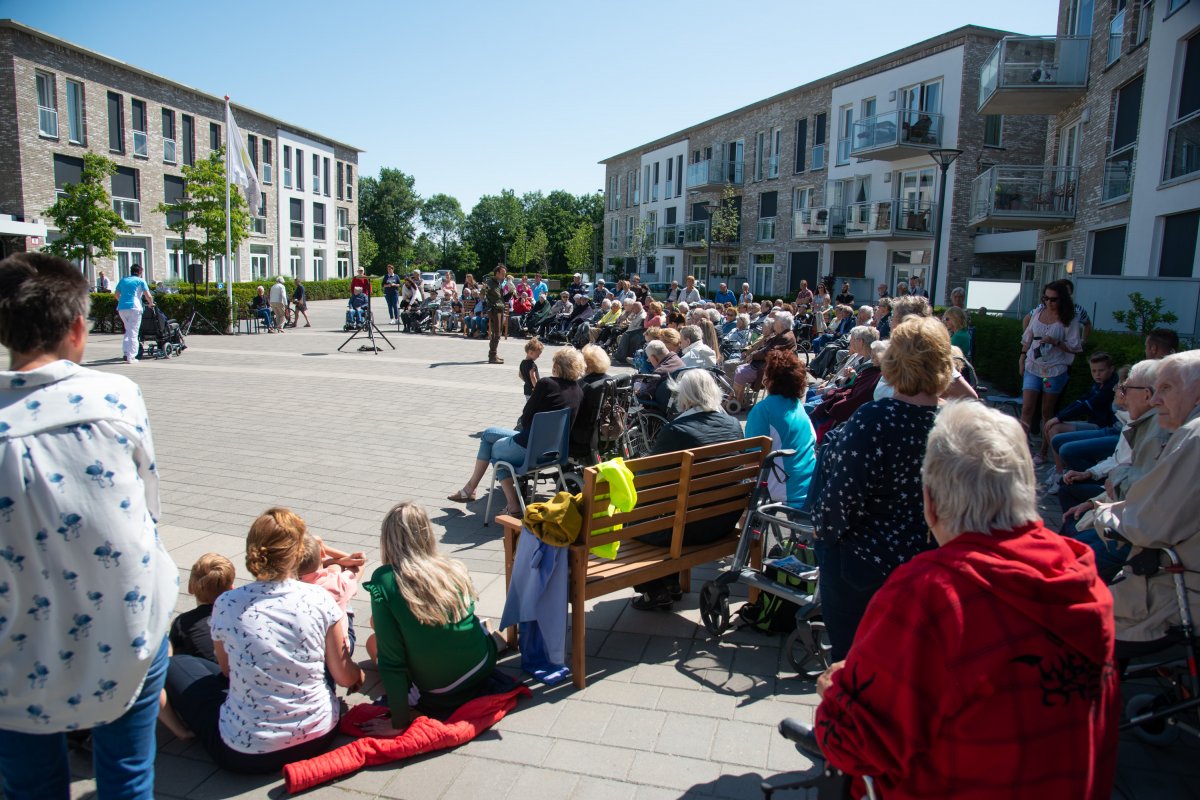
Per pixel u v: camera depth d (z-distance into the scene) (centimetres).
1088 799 153
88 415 197
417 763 305
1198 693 287
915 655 154
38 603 195
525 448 590
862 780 189
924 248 2555
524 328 2159
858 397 528
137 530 204
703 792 286
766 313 1712
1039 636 150
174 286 2838
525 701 350
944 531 171
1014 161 2439
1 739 208
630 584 379
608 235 5681
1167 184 1192
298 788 287
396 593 319
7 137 2666
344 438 879
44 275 205
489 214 9238
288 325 2508
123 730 218
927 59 2505
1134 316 1000
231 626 297
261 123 4072
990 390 1234
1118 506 307
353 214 5188
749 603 426
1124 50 1394
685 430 420
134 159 3206
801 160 3253
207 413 1005
